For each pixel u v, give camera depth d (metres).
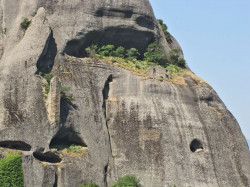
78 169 91.75
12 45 100.00
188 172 98.69
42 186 86.75
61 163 91.06
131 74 106.81
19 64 96.12
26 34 100.31
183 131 102.69
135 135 100.00
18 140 88.25
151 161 97.62
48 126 91.31
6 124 89.00
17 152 87.00
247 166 105.94
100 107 100.81
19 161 85.50
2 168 84.12
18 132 88.62
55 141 94.25
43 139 90.25
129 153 98.31
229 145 106.38
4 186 83.38
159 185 96.06
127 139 99.69
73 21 106.50
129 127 100.88
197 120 105.50
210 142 104.12
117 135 100.38
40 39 99.75
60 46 103.50
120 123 101.38
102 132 98.44
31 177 86.06
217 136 105.81
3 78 94.19
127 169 97.00
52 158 91.88
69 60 103.00
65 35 104.69
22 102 92.25
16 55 97.31
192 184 97.94
